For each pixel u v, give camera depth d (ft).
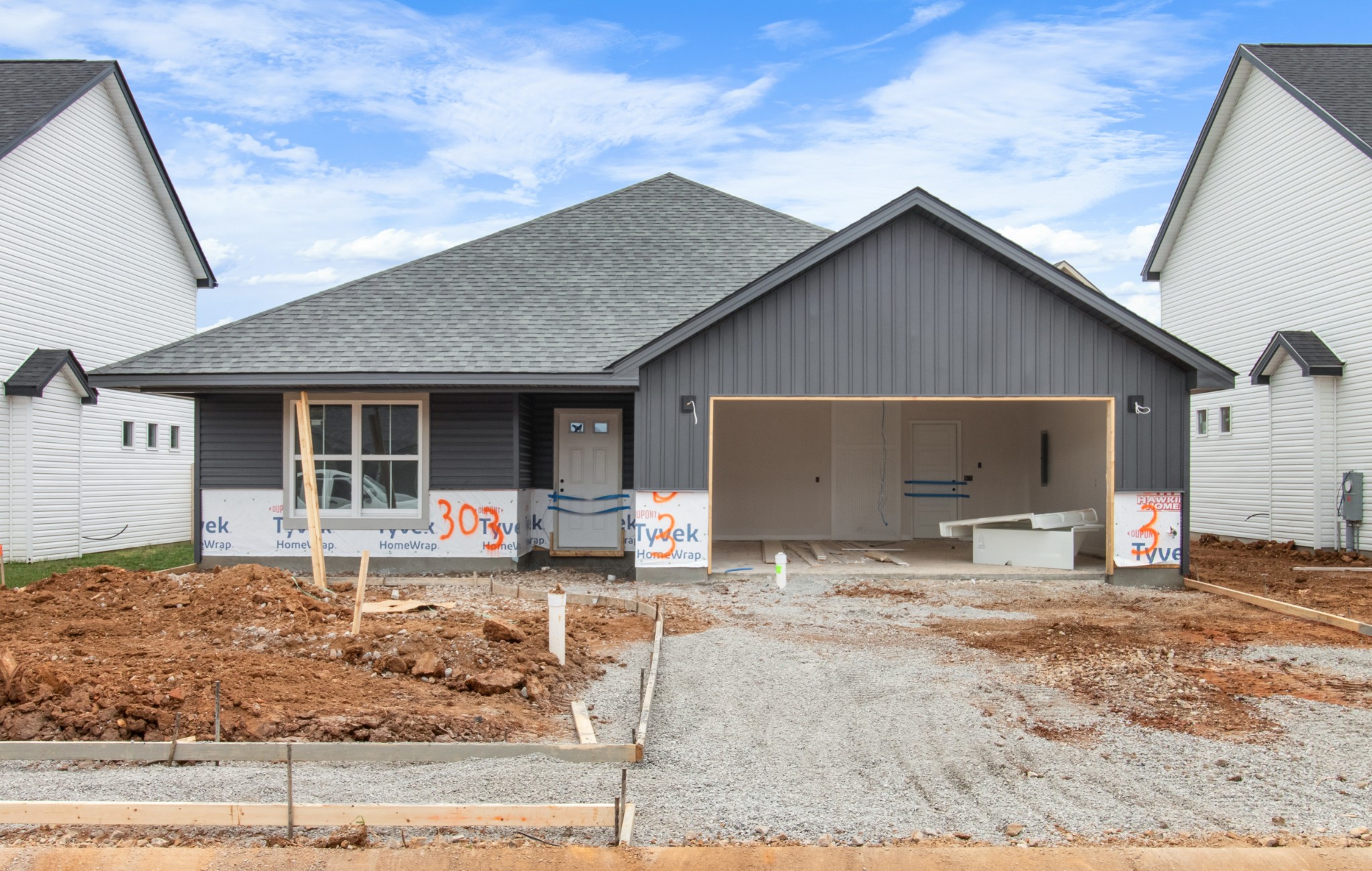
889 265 44.27
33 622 27.50
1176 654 29.60
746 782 18.86
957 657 29.48
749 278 53.93
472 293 52.49
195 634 26.53
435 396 47.96
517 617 32.58
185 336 75.82
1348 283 56.03
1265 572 50.14
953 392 44.01
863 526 62.54
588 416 52.39
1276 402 61.52
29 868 14.83
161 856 15.15
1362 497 54.65
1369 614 36.63
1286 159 61.82
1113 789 18.67
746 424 62.85
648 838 16.08
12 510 55.16
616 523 52.11
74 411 59.98
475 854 15.33
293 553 47.93
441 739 20.70
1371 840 16.22
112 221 65.51
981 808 17.65
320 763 19.25
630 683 26.45
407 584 42.37
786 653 30.12
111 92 64.95
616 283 53.42
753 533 62.49
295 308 50.98
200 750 18.62
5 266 54.75
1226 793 18.45
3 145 53.93
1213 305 70.28
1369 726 22.52
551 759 19.62
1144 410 44.27
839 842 16.10
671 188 65.10
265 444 48.29
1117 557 44.19
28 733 19.98
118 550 64.13
